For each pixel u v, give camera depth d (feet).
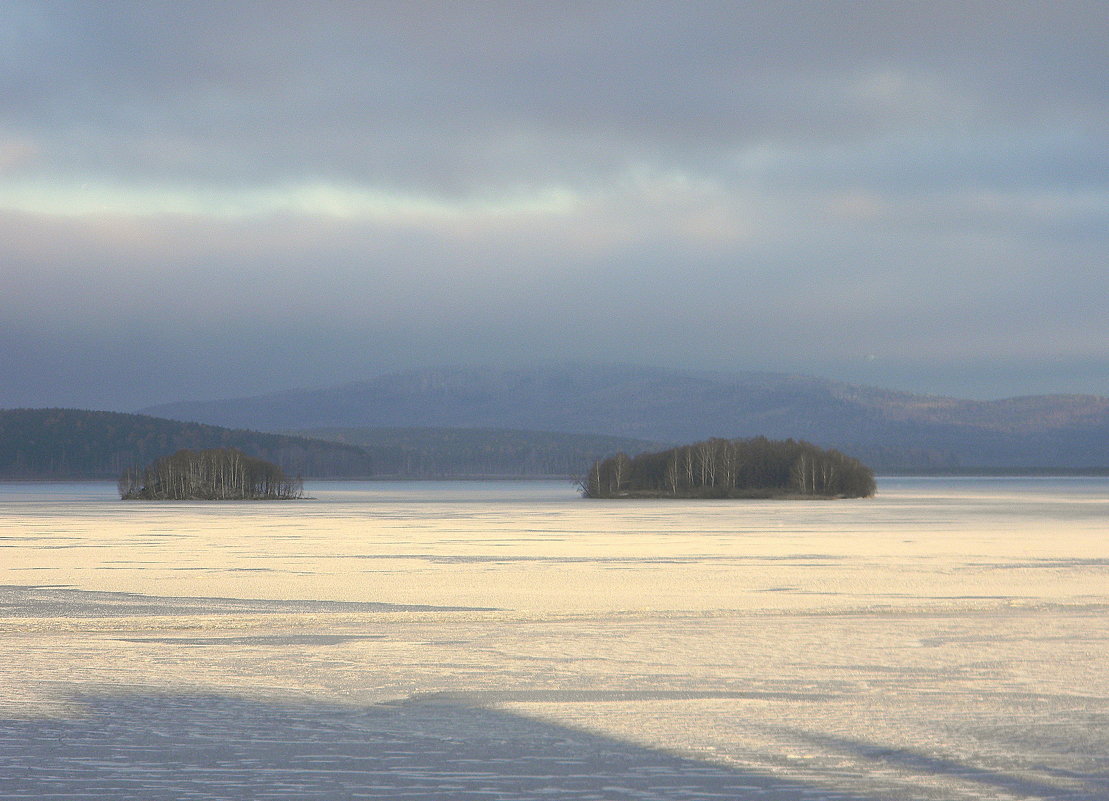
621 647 88.89
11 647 89.76
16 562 180.65
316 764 55.11
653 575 155.63
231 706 68.13
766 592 132.87
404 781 52.13
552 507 458.09
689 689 72.59
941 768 53.93
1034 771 53.47
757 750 57.36
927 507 447.01
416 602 123.95
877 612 111.75
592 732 61.46
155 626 102.06
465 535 255.70
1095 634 95.04
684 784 51.44
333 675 77.77
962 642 90.68
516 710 66.80
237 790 50.70
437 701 69.41
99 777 52.90
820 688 72.84
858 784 51.42
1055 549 205.36
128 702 69.36
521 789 50.67
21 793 50.31
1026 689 72.33
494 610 115.14
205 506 479.41
